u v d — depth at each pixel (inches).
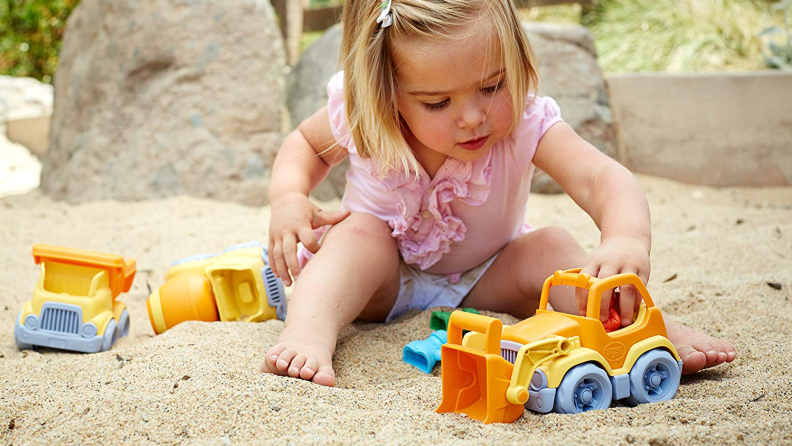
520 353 57.9
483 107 71.8
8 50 341.7
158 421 57.9
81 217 168.9
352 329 88.7
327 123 90.7
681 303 92.6
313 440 52.7
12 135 289.4
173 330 82.6
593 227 154.4
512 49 71.1
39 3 338.0
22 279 119.6
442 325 83.9
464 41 68.6
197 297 88.4
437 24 68.7
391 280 87.2
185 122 187.6
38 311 84.0
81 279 86.6
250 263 89.5
